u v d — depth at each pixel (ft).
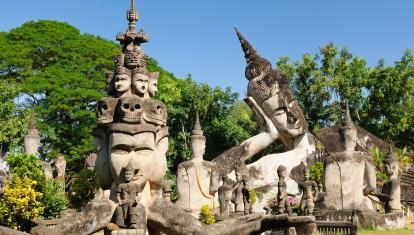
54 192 43.39
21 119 111.96
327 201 67.21
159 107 31.78
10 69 127.75
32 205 39.06
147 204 31.01
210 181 76.07
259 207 81.46
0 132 103.50
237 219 31.53
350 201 65.77
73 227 29.53
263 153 115.03
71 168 118.21
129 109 30.60
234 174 87.45
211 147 120.98
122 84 31.99
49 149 120.98
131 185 30.04
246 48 93.66
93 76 130.11
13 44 129.49
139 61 32.68
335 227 49.01
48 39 130.21
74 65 129.08
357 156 66.90
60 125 120.06
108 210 30.27
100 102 31.60
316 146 89.40
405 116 142.20
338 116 143.02
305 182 52.44
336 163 67.41
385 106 142.31
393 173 71.77
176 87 123.44
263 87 90.74
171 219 30.68
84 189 39.40
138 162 30.48
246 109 147.64
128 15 33.81
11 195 38.55
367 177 78.43
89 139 118.73
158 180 31.58
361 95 143.23
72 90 121.49
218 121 121.08
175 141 118.11
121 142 30.37
